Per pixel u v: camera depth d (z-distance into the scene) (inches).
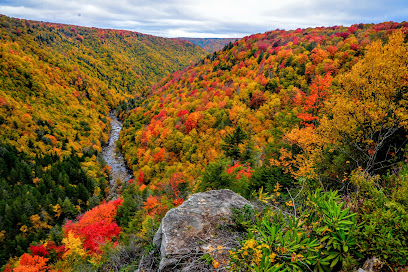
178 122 2854.3
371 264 87.6
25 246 1429.6
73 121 3971.5
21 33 7076.8
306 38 3636.8
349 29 3388.3
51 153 2760.8
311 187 231.1
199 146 2288.4
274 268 86.7
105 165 2733.8
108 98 6348.4
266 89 2662.4
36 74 4771.2
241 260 100.5
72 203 1808.6
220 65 4881.9
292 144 510.3
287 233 95.3
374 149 282.7
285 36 4581.7
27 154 2645.2
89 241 625.9
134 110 4739.2
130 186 1971.0
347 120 315.9
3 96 3486.7
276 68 2952.8
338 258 91.5
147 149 2805.1
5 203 1642.5
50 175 2199.8
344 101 318.0
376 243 86.0
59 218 1736.0
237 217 162.9
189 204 201.0
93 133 3791.8
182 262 140.8
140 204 1004.6
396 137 276.4
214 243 148.5
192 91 4037.9
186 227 166.9
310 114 668.7
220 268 127.2
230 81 3629.4
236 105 2549.2
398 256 81.7
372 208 103.3
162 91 5565.9
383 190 127.2
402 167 160.7
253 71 3607.3
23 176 2165.4
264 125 1972.2
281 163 457.1
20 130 2999.5
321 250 97.3
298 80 2377.0
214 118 2516.0
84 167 2490.2
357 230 92.9
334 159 336.8
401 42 280.1
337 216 99.4
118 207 957.8
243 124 2044.8
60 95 4682.6
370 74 298.8
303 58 2605.8
